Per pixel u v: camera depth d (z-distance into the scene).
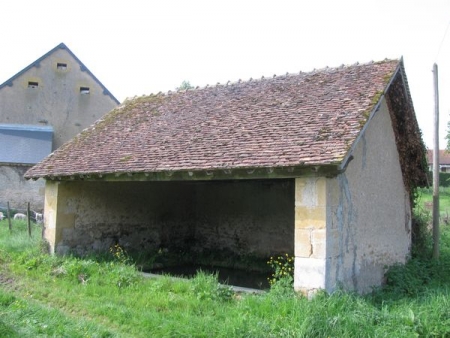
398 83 9.92
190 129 10.47
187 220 14.82
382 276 9.36
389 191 10.02
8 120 27.77
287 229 13.07
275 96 10.58
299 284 7.21
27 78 28.44
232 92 12.12
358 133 7.34
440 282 9.66
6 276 9.41
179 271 12.32
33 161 24.98
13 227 16.30
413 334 5.77
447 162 57.56
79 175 10.30
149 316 6.62
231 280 11.30
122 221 12.66
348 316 6.07
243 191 14.06
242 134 9.00
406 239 11.08
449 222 19.69
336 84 9.91
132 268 9.60
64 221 11.24
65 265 9.68
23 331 5.39
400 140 10.66
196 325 6.11
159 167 8.79
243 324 5.89
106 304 7.28
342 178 7.80
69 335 5.54
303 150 7.36
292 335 5.55
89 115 29.47
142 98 14.86
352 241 8.05
